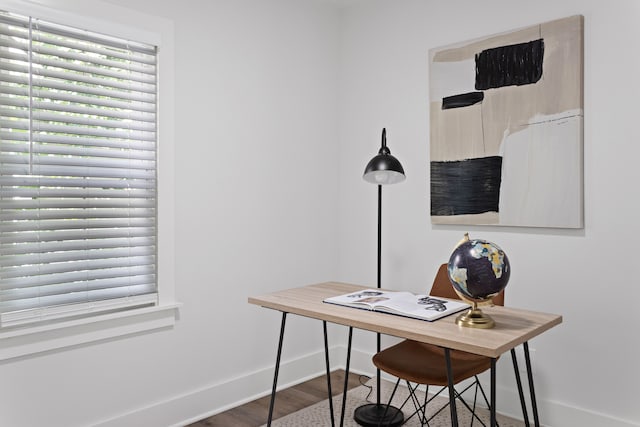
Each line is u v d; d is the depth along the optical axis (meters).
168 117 2.58
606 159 2.44
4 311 2.09
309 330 3.38
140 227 2.51
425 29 3.11
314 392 3.13
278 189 3.18
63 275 2.25
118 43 2.40
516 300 2.75
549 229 2.63
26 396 2.16
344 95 3.56
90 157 2.34
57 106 2.22
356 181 3.50
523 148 2.68
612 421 2.44
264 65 3.08
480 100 2.83
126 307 2.48
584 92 2.50
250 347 3.03
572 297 2.56
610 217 2.44
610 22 2.42
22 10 2.08
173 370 2.66
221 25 2.84
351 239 3.54
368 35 3.41
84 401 2.33
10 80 2.09
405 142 3.22
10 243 2.11
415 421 2.69
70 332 2.26
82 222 2.31
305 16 3.33
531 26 2.65
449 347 1.64
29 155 2.15
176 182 2.64
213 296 2.83
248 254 3.01
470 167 2.88
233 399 2.92
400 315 1.96
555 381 2.62
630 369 2.39
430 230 3.11
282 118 3.19
